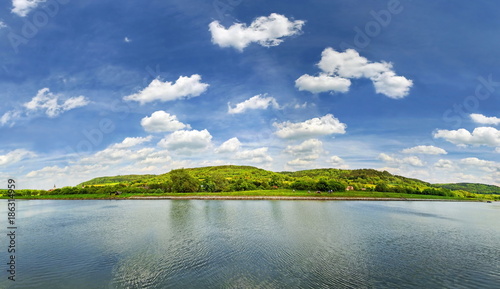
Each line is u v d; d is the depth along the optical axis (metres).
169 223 52.84
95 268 27.27
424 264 28.97
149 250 33.34
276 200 112.00
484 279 25.09
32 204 108.12
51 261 29.50
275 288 22.31
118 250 33.44
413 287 23.14
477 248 36.22
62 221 58.31
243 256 30.84
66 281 24.09
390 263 29.11
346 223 53.62
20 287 22.88
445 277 25.47
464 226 55.03
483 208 104.44
